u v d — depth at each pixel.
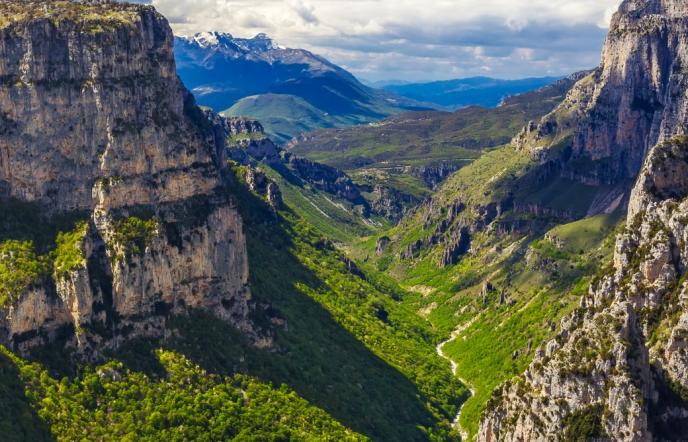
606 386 192.25
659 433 192.25
